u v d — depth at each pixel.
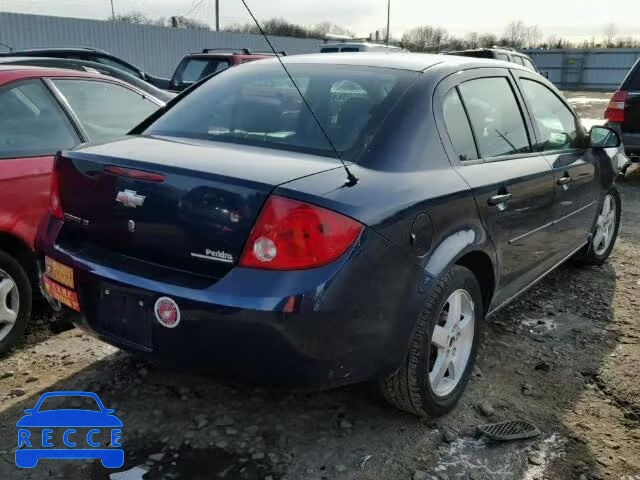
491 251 3.12
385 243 2.40
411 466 2.62
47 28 25.20
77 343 3.65
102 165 2.60
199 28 30.30
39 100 3.88
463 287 2.93
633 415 3.07
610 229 5.32
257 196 2.25
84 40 26.25
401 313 2.53
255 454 2.66
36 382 3.20
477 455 2.71
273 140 2.80
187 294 2.29
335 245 2.26
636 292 4.74
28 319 3.61
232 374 2.33
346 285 2.28
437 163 2.83
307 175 2.37
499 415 3.03
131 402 3.03
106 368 3.35
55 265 2.75
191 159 2.51
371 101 2.87
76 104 4.13
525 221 3.47
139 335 2.47
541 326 4.08
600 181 4.70
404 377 2.72
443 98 3.02
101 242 2.67
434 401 2.87
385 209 2.42
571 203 4.16
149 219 2.47
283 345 2.23
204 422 2.88
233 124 2.99
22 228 3.56
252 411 2.98
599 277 5.07
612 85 43.84
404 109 2.81
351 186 2.40
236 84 3.34
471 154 3.11
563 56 44.69
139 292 2.41
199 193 2.34
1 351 3.45
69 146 3.92
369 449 2.72
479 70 3.43
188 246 2.38
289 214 2.22
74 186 2.73
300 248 2.22
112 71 7.27
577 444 2.82
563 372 3.47
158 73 28.64
